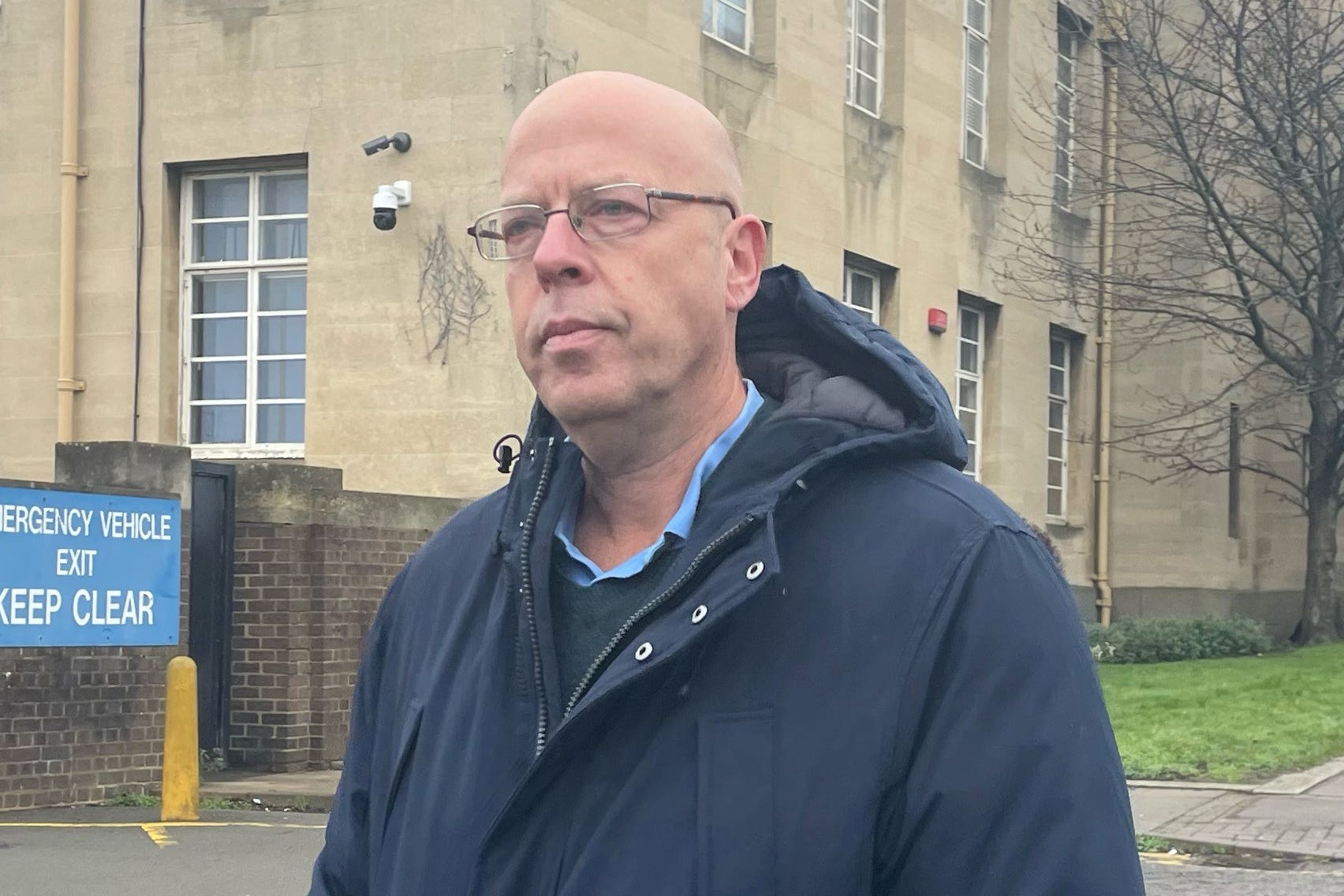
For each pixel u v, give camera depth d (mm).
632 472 1868
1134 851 1594
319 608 10586
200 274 13266
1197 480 21016
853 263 17000
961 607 1639
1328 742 11047
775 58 15234
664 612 1696
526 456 1983
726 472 1767
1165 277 19391
